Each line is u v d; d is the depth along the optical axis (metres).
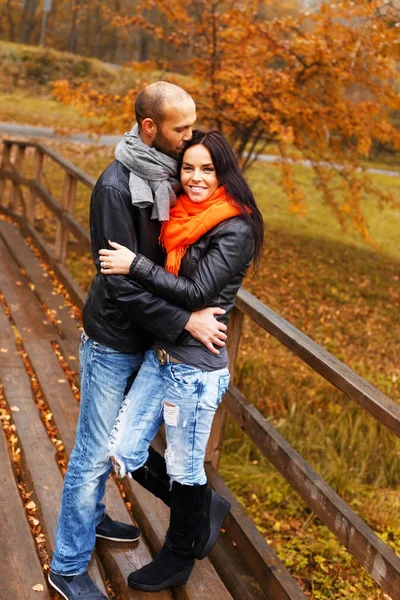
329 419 5.81
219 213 2.13
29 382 4.24
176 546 2.51
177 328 2.18
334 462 5.00
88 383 2.38
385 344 8.80
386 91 8.17
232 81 8.12
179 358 2.23
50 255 6.57
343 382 2.33
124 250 2.16
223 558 2.97
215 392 2.28
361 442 5.35
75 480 2.42
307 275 10.77
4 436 3.55
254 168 18.41
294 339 2.66
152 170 2.13
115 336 2.30
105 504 3.07
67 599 2.46
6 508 2.94
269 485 4.59
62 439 3.57
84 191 12.76
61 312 5.52
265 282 10.13
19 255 6.80
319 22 7.83
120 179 2.17
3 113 21.84
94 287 2.32
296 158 9.35
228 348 3.24
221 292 2.22
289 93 8.20
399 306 10.21
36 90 26.77
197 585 2.64
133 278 2.16
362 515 4.47
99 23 37.66
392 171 24.39
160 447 3.60
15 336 4.89
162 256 2.26
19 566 2.60
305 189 17.11
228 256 2.13
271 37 8.05
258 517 4.29
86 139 19.25
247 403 3.08
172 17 8.60
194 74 8.62
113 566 2.69
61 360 4.64
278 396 6.08
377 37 7.02
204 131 2.19
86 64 28.34
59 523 2.47
